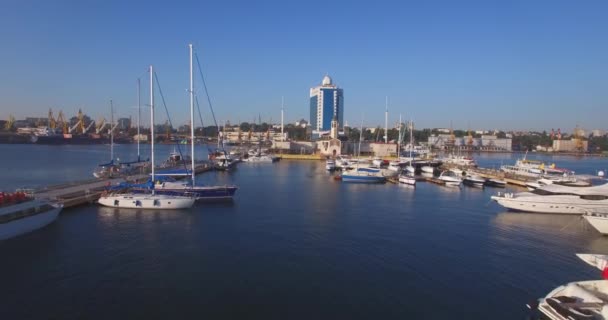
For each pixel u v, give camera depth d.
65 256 32.91
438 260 33.75
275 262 32.47
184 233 40.50
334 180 93.25
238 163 144.88
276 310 24.61
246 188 76.31
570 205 52.53
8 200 37.91
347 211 53.94
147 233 40.22
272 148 198.88
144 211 50.22
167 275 29.45
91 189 58.84
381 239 39.72
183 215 48.75
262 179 93.00
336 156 167.75
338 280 29.12
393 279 29.50
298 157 170.62
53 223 43.19
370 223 46.69
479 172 108.56
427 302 25.98
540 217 51.56
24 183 76.50
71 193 54.75
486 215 52.88
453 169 111.50
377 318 23.86
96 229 41.31
